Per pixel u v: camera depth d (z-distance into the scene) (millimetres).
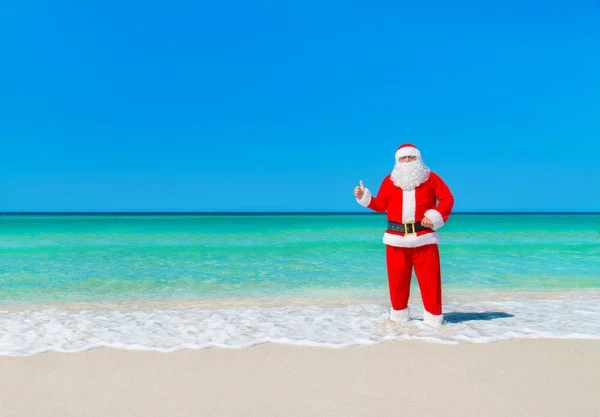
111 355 4320
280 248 15375
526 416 3004
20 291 8727
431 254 5457
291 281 9773
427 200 5508
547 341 4777
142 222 36219
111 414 3043
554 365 4012
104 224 31719
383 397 3312
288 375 3771
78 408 3141
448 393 3385
